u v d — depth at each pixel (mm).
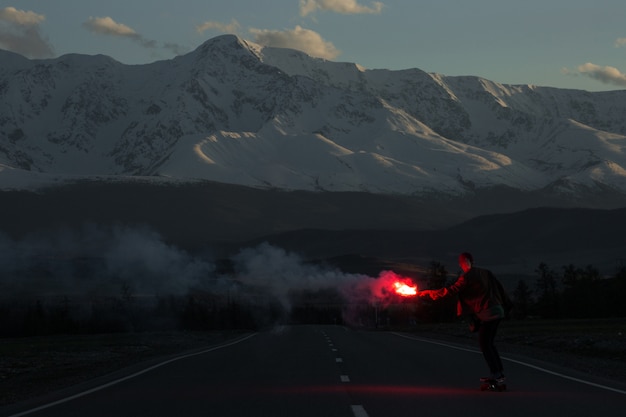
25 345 58031
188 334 74438
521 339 49875
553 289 143375
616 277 134375
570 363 29719
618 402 17797
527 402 17875
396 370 26203
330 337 56969
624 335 48344
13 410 18062
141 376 25359
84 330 137750
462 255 20609
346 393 19797
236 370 27016
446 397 18844
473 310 20156
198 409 17469
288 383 22406
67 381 26062
